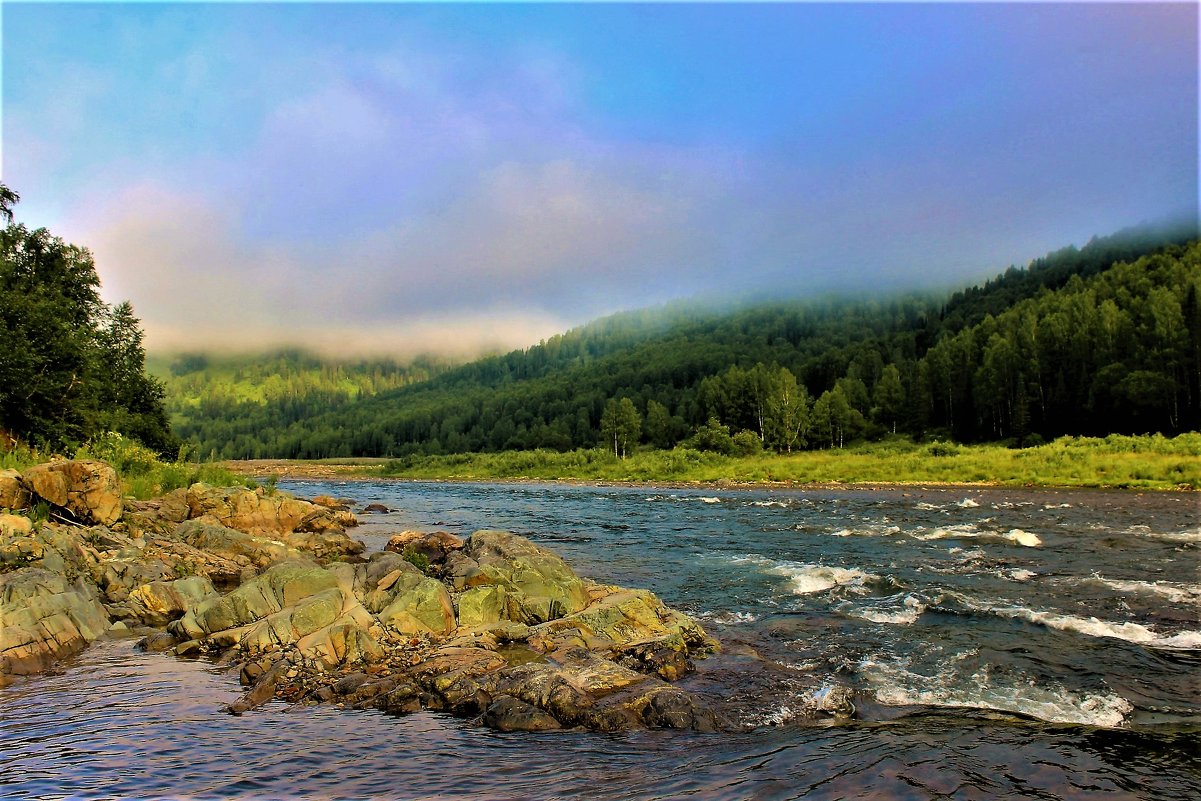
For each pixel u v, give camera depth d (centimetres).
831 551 2536
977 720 982
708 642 1434
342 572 1762
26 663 1239
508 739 934
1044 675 1179
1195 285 8506
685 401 16612
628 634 1453
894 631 1481
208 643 1377
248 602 1488
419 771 816
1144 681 1138
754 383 13262
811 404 13138
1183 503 3922
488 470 11269
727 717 1022
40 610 1384
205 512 2975
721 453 9862
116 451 3725
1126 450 6419
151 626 1603
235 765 834
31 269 4372
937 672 1213
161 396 6053
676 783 771
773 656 1343
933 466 6675
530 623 1566
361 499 6166
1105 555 2275
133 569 1861
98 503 2350
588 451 10825
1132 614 1550
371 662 1251
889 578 1995
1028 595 1747
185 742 911
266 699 1092
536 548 2153
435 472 12125
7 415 3556
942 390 10994
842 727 969
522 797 737
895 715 1018
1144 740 891
